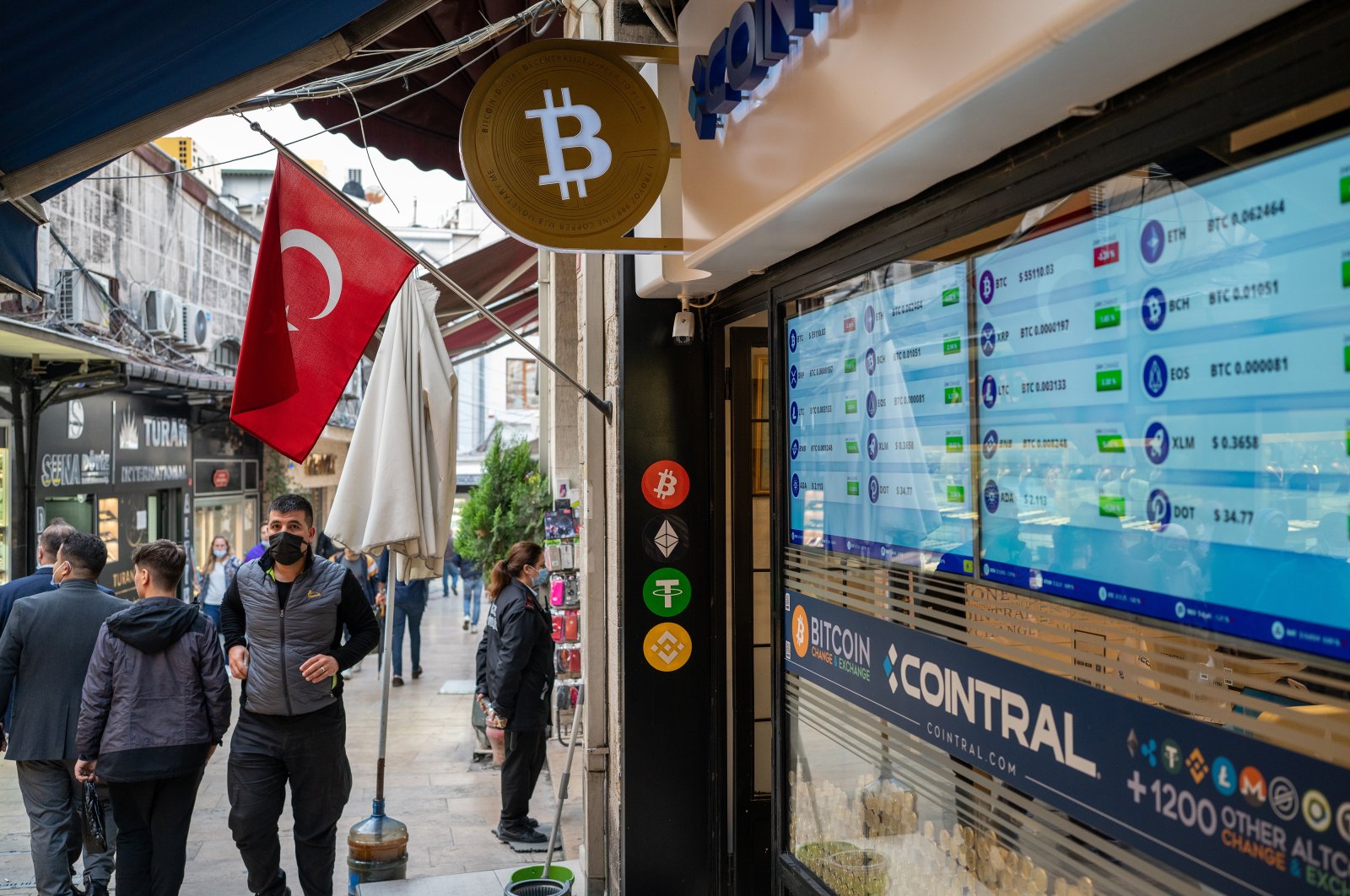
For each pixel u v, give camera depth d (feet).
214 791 25.27
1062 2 5.49
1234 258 5.74
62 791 18.01
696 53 11.69
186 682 16.60
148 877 16.66
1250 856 5.63
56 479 39.58
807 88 9.03
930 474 9.16
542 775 27.27
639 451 15.69
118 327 45.14
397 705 34.88
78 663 17.72
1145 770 6.45
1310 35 5.13
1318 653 5.23
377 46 20.72
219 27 10.00
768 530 15.84
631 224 11.49
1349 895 5.05
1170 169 6.20
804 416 12.09
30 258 14.69
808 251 11.50
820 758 11.69
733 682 15.74
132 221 50.85
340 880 19.92
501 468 39.78
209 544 62.28
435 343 18.54
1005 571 8.02
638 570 15.64
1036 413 7.60
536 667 21.36
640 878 15.58
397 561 19.04
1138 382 6.52
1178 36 5.54
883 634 10.05
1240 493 5.73
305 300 16.48
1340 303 5.10
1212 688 5.92
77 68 10.23
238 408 15.87
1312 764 5.25
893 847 9.92
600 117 11.43
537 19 20.43
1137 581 6.54
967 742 8.59
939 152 7.71
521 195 11.30
